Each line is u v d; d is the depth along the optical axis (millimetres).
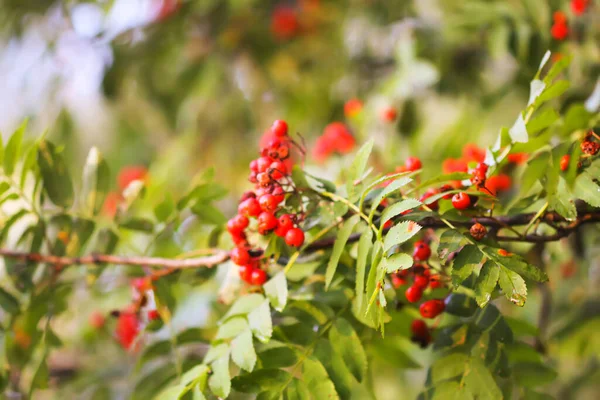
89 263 837
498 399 740
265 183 748
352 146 995
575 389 1036
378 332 793
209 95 1351
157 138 1578
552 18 938
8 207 875
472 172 742
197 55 1389
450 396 746
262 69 1427
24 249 878
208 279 825
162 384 829
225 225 828
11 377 878
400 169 802
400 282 779
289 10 1432
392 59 1253
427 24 1100
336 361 750
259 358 749
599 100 846
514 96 1240
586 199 734
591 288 983
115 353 1077
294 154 1272
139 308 846
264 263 784
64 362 1070
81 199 854
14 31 1346
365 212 756
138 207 933
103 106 1521
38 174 843
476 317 765
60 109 1393
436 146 1074
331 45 1416
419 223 743
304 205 771
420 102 1106
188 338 833
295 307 773
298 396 734
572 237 884
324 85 1394
